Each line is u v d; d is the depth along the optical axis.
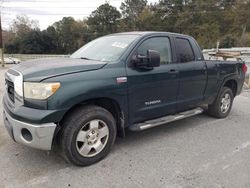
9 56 55.81
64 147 3.48
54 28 73.56
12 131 3.47
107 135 3.86
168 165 3.76
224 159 3.97
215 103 5.91
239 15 63.44
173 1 72.31
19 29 75.62
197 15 67.81
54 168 3.61
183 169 3.65
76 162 3.59
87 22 77.62
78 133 3.53
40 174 3.46
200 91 5.27
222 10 66.69
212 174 3.53
